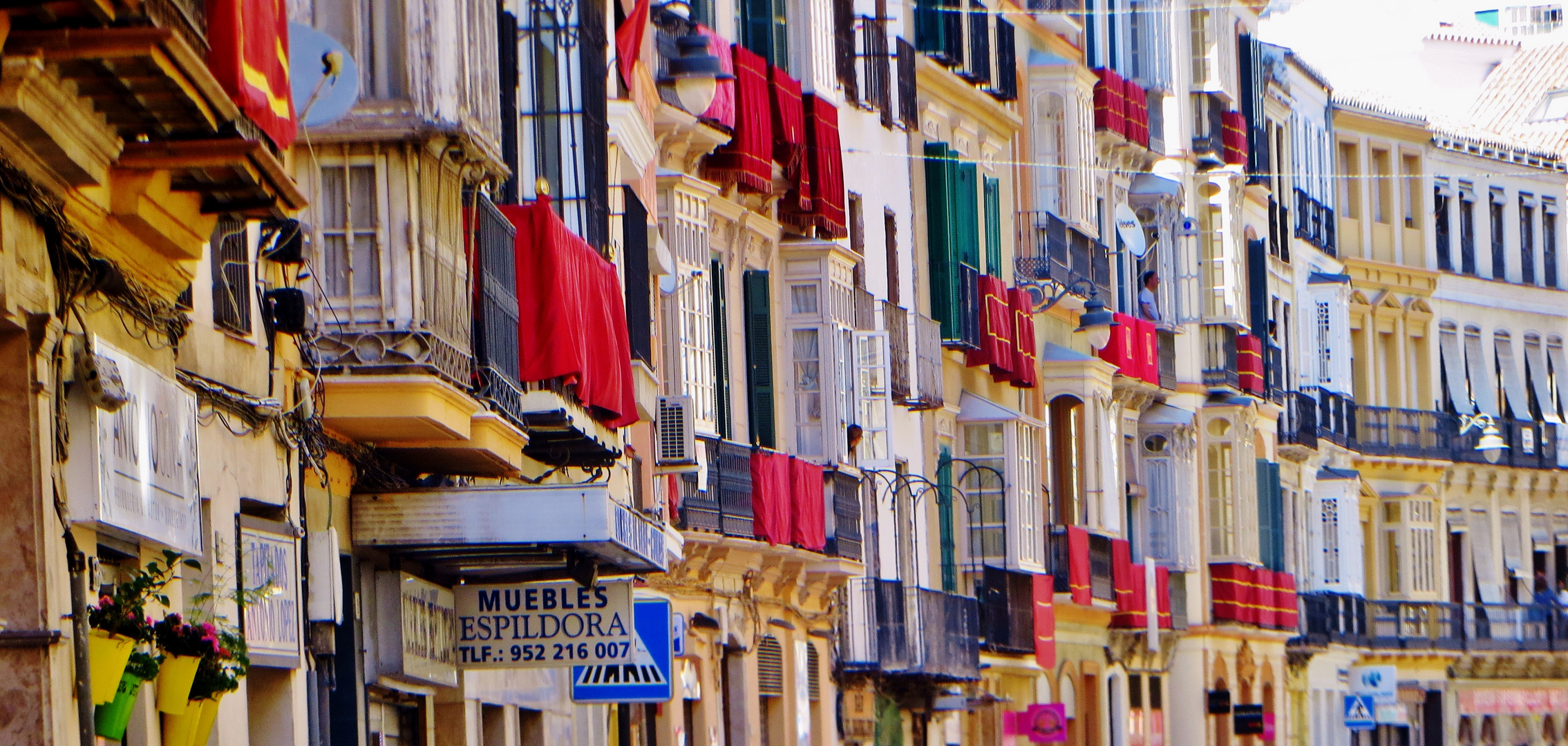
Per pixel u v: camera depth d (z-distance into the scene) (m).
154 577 29.48
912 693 81.75
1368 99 145.50
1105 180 106.38
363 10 38.03
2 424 26.59
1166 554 111.38
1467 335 148.62
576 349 43.97
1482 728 146.38
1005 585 88.25
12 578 26.56
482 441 41.22
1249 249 121.06
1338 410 135.00
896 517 79.25
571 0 49.31
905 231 83.06
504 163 46.34
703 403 63.81
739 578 66.94
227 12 27.53
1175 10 115.75
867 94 79.00
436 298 38.50
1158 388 109.00
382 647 41.84
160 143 28.27
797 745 71.44
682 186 62.94
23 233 26.55
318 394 37.53
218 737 32.81
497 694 49.56
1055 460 99.00
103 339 28.55
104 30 24.83
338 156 38.00
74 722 27.17
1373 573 140.12
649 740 60.84
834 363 71.94
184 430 31.20
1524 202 153.75
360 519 41.16
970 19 89.62
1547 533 153.25
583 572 45.50
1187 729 113.62
